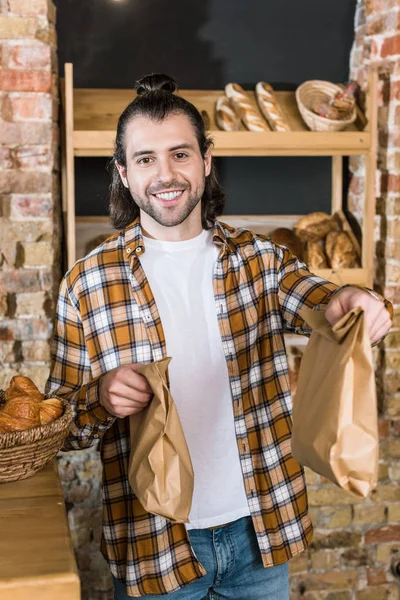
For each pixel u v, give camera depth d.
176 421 1.36
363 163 2.81
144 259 1.69
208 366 1.67
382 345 2.75
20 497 1.45
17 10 2.32
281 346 1.74
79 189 2.75
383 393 2.75
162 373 1.38
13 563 1.21
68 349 1.71
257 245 1.75
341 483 1.18
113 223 1.80
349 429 1.18
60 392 1.69
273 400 1.72
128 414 1.45
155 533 1.63
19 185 2.38
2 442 1.43
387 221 2.70
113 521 1.68
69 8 2.67
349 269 2.64
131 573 1.64
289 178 2.89
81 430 1.62
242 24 2.78
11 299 2.44
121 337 1.66
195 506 1.66
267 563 1.66
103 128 2.53
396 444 2.77
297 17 2.81
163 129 1.57
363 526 2.80
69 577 1.17
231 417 1.69
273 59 2.82
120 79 2.73
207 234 1.74
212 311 1.69
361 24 2.79
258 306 1.72
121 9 2.70
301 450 1.25
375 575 2.84
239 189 2.88
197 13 2.75
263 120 2.59
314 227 2.75
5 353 2.45
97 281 1.67
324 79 2.87
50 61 2.36
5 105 2.35
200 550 1.67
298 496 1.71
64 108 2.57
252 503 1.66
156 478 1.34
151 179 1.58
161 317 1.66
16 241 2.41
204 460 1.66
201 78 2.79
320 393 1.23
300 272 1.72
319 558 2.80
